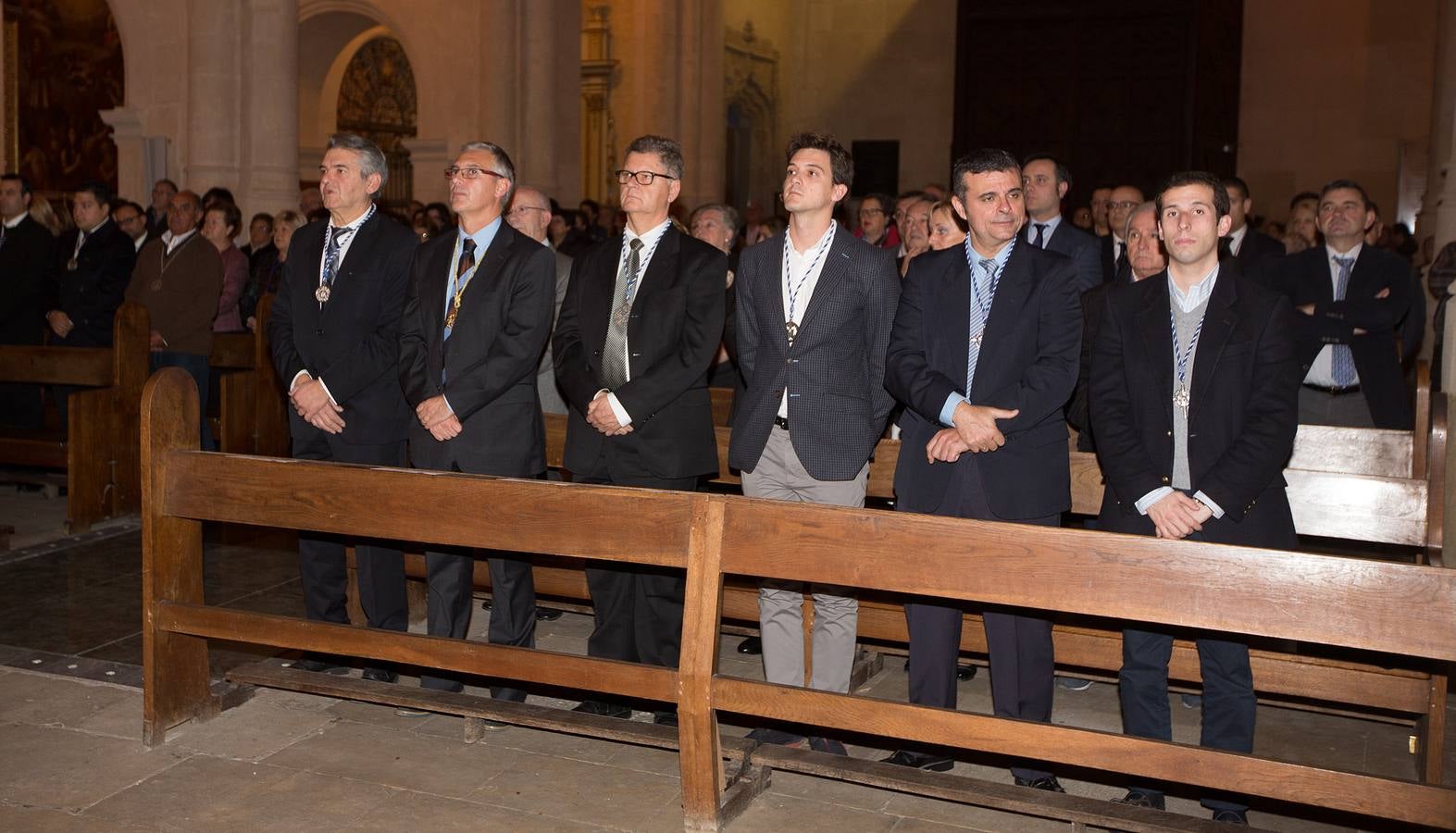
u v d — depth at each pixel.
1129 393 3.58
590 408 4.05
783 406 3.88
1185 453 3.54
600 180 19.30
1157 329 3.56
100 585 5.85
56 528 6.95
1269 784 2.94
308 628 3.81
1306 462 4.47
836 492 3.85
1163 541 2.96
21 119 18.84
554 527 3.48
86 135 19.20
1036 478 3.61
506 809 3.52
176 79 12.02
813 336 3.81
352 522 3.71
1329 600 2.83
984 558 3.10
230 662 4.84
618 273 4.18
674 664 4.32
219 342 8.31
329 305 4.46
